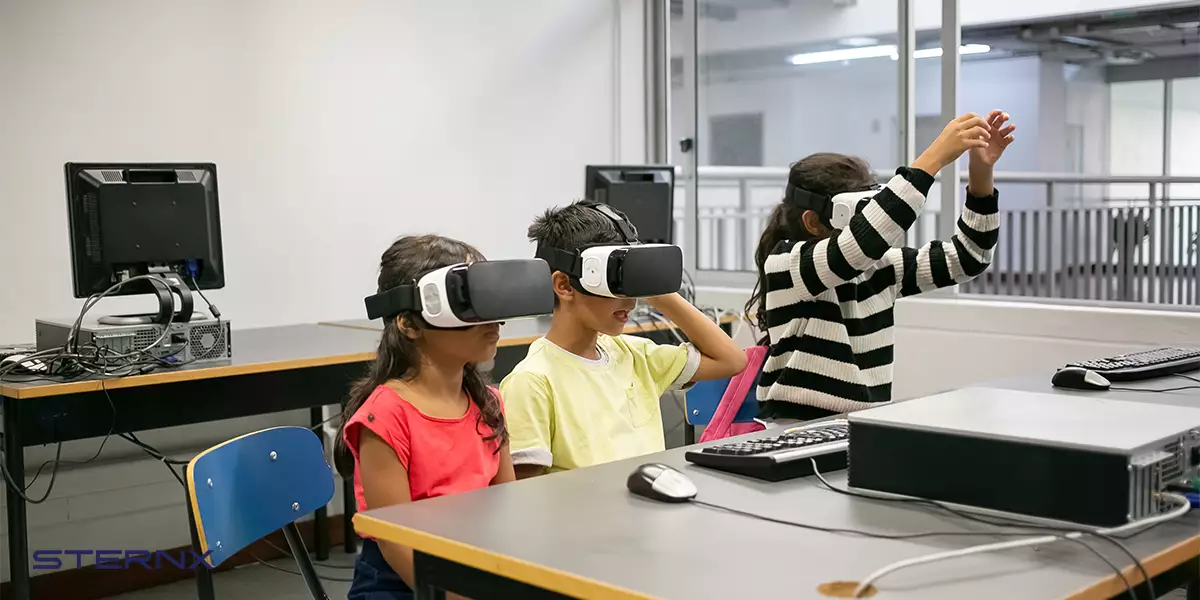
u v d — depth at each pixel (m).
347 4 3.63
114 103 3.15
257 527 1.57
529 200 4.16
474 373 1.59
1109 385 1.86
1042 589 0.92
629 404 1.80
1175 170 5.32
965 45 3.78
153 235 2.61
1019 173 4.73
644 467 1.29
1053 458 1.11
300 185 3.54
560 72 4.23
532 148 4.16
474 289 1.34
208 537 1.45
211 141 3.35
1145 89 5.34
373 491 1.46
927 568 0.98
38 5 3.00
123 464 3.16
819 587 0.94
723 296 4.23
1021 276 4.35
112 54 3.14
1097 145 5.56
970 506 1.17
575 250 1.67
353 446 1.50
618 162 4.45
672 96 4.55
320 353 2.76
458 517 1.19
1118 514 1.07
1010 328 3.39
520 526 1.15
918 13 3.79
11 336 3.00
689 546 1.06
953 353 3.53
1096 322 3.22
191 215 2.67
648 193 3.65
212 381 2.56
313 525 3.50
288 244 3.52
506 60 4.06
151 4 3.21
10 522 2.32
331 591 3.03
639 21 4.50
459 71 3.92
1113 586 0.96
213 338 2.62
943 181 3.67
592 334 1.74
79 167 2.54
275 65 3.47
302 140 3.54
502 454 1.62
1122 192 4.43
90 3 3.10
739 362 1.97
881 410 1.31
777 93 4.64
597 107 4.37
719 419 2.11
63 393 2.30
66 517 3.05
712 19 4.50
